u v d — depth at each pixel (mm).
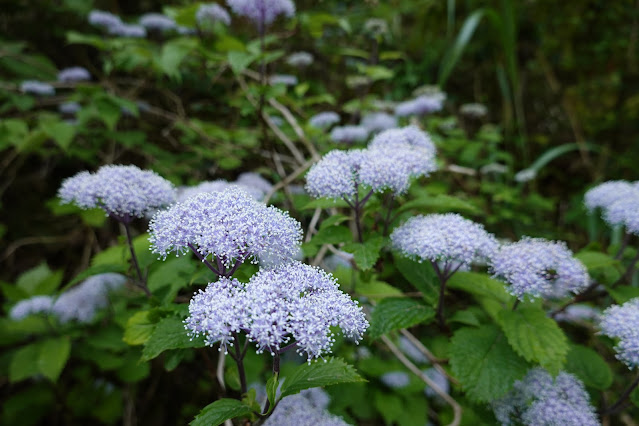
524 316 180
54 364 263
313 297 131
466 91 720
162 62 305
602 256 222
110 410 315
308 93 477
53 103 407
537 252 178
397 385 270
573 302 232
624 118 708
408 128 234
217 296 128
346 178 180
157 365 327
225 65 344
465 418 261
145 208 186
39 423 325
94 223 331
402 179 177
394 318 194
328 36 538
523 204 490
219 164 359
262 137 378
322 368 132
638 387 176
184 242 146
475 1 679
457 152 466
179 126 391
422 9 687
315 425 166
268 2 283
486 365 175
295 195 308
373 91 561
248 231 141
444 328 204
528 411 179
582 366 203
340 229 202
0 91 371
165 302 183
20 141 319
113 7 505
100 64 511
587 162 679
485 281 209
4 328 301
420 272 213
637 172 635
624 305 174
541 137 703
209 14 320
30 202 445
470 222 187
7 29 454
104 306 278
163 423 332
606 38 703
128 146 359
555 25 719
